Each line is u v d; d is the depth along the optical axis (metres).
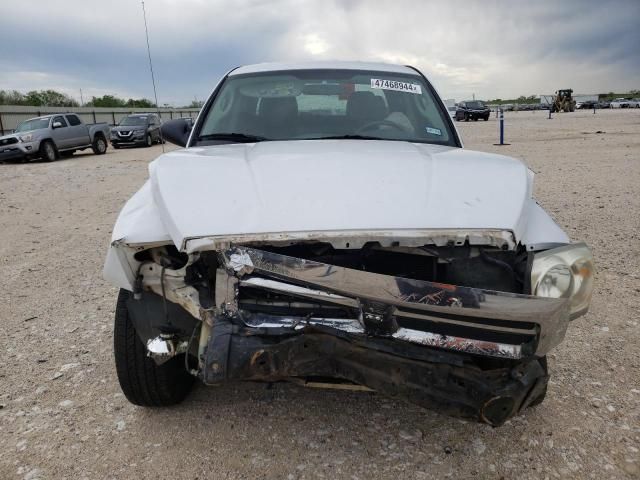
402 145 3.01
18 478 2.38
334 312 2.08
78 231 7.19
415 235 2.05
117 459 2.49
